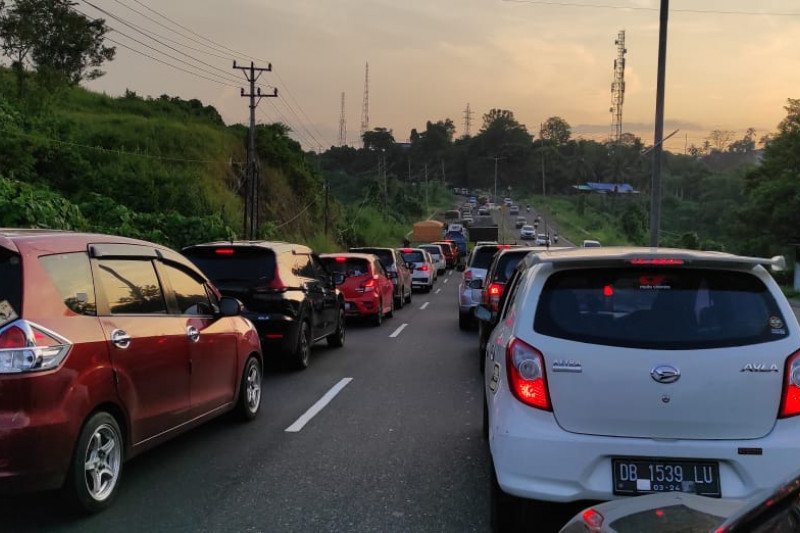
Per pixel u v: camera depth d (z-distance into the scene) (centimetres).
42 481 422
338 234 6094
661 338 397
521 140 19075
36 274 438
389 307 1831
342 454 618
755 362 388
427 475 561
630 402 389
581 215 12812
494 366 477
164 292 585
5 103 2969
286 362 1058
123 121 4272
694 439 387
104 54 3366
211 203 3472
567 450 388
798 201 4728
